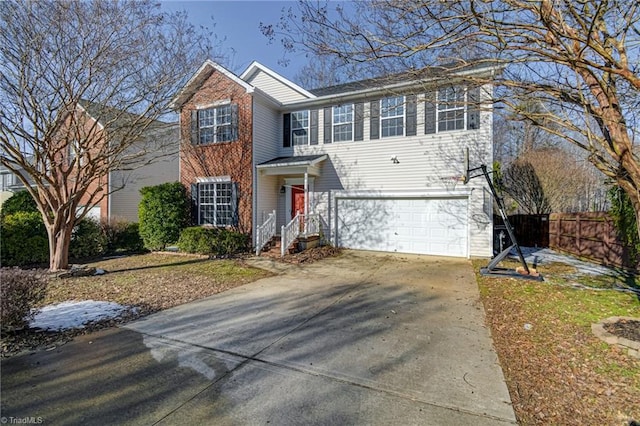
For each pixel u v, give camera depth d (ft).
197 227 42.01
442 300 20.76
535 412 9.37
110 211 53.42
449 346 13.89
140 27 27.25
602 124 13.62
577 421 8.95
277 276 28.09
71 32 25.00
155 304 20.03
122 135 32.58
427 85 18.58
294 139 46.55
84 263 35.42
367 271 29.99
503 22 12.36
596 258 33.83
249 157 41.63
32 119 25.63
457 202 37.68
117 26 26.17
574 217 38.24
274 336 15.07
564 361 12.30
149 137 41.73
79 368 11.98
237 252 40.68
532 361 12.39
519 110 14.66
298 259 35.40
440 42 14.92
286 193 46.65
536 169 61.46
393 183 40.75
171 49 29.58
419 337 14.89
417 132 39.40
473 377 11.32
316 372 11.72
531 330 15.42
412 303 20.20
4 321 13.79
